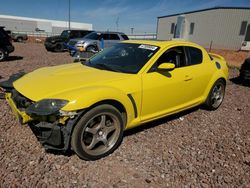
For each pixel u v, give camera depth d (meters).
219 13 29.00
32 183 2.68
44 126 2.88
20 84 3.43
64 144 2.97
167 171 3.06
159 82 3.76
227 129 4.43
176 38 33.72
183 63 4.32
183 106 4.39
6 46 12.07
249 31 27.22
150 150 3.51
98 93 2.99
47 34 50.91
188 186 2.82
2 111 4.54
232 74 10.49
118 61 4.02
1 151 3.22
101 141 3.22
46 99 2.89
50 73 3.71
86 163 3.11
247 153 3.62
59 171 2.91
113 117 3.23
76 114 2.85
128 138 3.81
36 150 3.29
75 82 3.24
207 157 3.43
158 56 3.87
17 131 3.79
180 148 3.62
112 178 2.87
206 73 4.72
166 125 4.41
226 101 6.22
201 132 4.23
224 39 29.28
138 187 2.75
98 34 15.64
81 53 9.04
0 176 2.75
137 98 3.49
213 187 2.83
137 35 39.25
